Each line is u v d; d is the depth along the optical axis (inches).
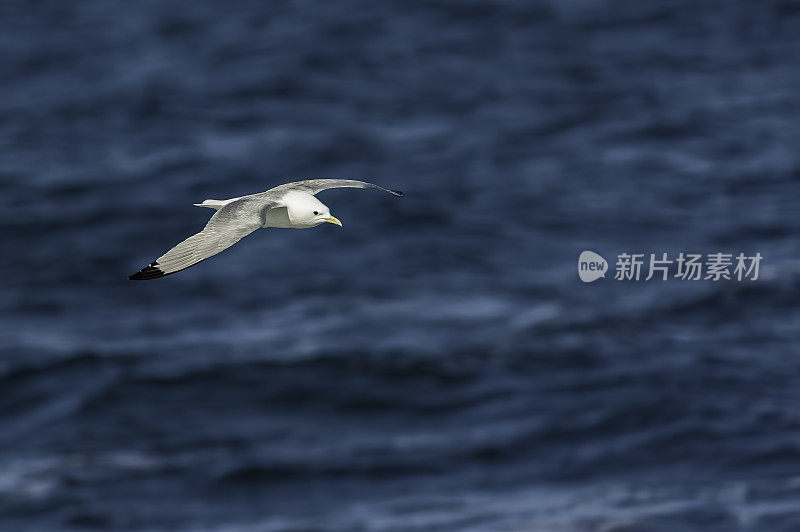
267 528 948.0
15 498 987.9
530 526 931.3
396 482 1005.2
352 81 2122.3
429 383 1148.5
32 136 1873.8
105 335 1261.1
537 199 1612.9
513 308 1304.1
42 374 1176.2
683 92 2048.5
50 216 1555.1
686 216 1539.1
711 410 1075.9
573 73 2145.7
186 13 2484.0
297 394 1137.4
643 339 1222.9
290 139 1852.9
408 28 2369.6
